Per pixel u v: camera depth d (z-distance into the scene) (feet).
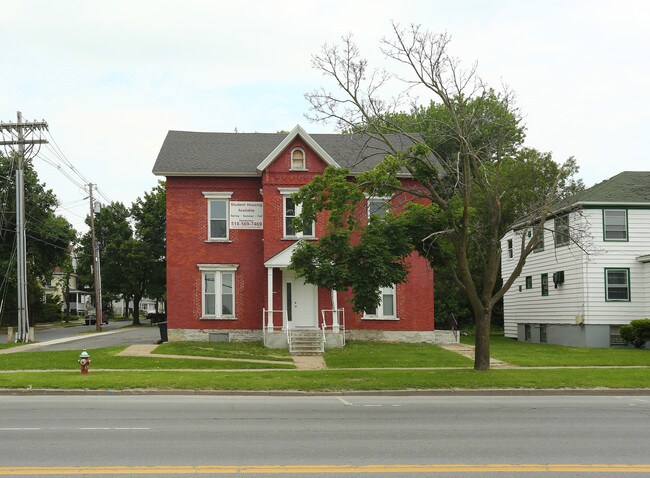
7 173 186.19
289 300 108.99
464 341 131.34
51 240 196.65
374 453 33.35
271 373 74.69
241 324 109.60
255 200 111.24
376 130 74.54
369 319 110.32
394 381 67.46
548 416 47.88
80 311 354.54
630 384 67.36
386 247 70.18
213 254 110.01
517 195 126.93
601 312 116.16
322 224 107.76
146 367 81.10
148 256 211.20
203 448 34.58
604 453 33.68
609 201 116.37
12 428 41.24
